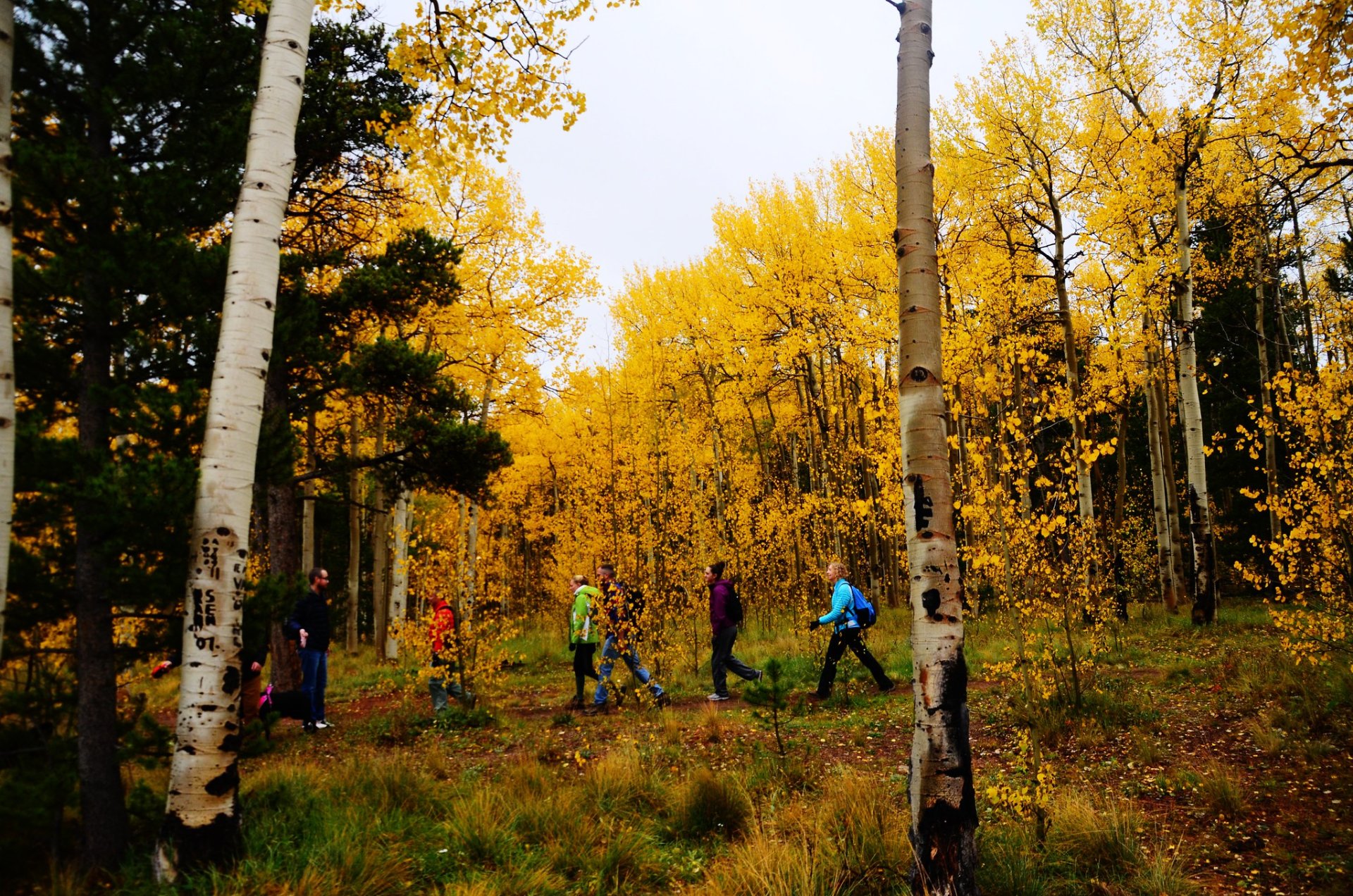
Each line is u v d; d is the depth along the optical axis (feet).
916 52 10.59
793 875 9.86
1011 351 18.56
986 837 11.32
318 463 29.30
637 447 37.35
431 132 16.22
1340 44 13.62
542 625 56.39
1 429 8.25
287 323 16.52
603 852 11.47
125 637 14.11
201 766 9.75
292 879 9.37
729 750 17.89
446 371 35.04
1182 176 31.89
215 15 14.44
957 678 9.15
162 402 11.78
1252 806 12.44
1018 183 36.55
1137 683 21.94
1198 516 32.07
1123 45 32.78
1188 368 32.48
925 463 9.62
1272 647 23.72
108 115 12.56
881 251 38.73
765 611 42.88
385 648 44.50
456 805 12.85
